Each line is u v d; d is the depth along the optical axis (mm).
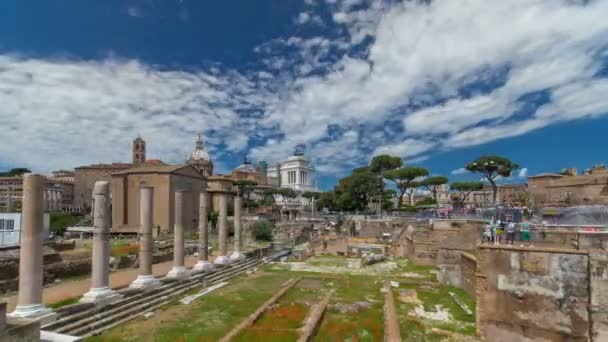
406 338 16344
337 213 108188
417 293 25094
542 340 15133
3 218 35531
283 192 145750
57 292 20875
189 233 70625
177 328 17609
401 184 92312
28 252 15352
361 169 103125
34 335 12523
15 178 108188
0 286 21562
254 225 69750
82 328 16359
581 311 14539
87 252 32656
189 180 84625
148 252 23203
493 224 22062
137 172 79312
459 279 26953
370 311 21000
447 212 54500
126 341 15805
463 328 17734
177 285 25641
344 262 42594
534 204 61594
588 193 54844
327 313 20688
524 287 15648
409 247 43625
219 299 23641
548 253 15266
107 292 19172
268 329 17156
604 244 18438
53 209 108188
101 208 19312
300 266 39594
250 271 35875
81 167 120312
